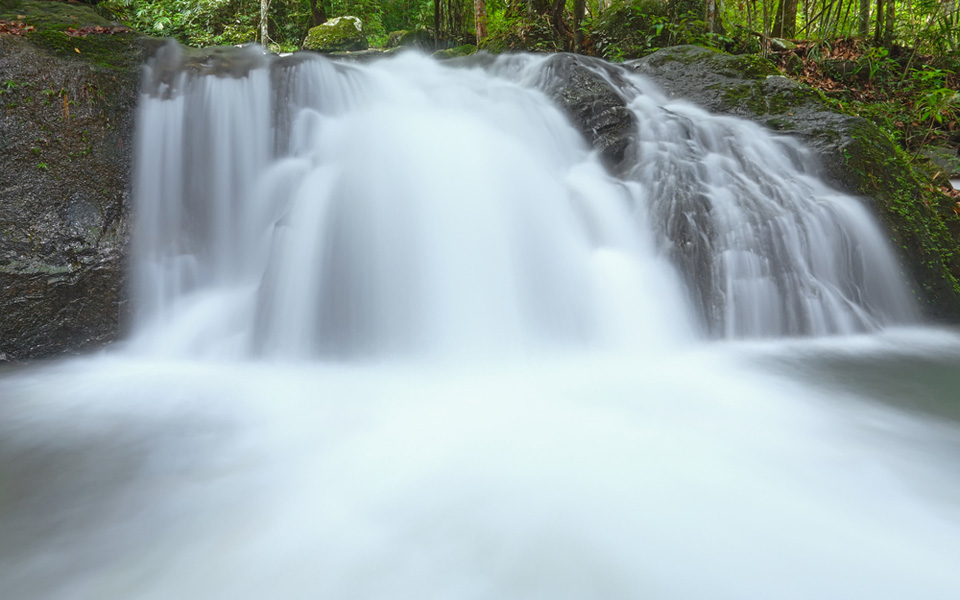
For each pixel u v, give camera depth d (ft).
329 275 14.80
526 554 7.10
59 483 8.73
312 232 15.11
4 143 15.08
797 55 35.73
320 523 7.76
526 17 35.55
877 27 38.40
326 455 9.67
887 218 18.94
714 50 25.96
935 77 32.30
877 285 18.01
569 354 15.05
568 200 17.44
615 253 16.67
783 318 16.47
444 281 15.19
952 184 28.50
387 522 7.77
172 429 10.70
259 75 18.83
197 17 47.26
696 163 19.03
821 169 19.90
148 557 7.09
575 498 8.26
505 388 12.78
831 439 10.12
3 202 14.83
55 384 13.00
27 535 7.46
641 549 7.15
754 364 14.17
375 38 56.95
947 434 10.23
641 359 14.67
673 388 12.66
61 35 17.02
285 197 17.46
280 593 6.48
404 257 15.21
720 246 16.63
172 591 6.51
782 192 18.31
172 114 17.40
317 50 38.91
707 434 10.32
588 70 22.75
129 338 15.78
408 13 60.08
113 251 15.80
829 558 6.97
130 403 11.91
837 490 8.52
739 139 20.70
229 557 7.09
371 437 10.40
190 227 17.44
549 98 22.16
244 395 12.43
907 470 9.00
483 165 17.15
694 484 8.68
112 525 7.68
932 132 30.09
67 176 15.70
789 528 7.51
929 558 6.95
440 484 8.70
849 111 25.80
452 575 6.76
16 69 15.51
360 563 6.97
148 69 17.72
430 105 21.13
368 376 13.71
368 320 14.74
